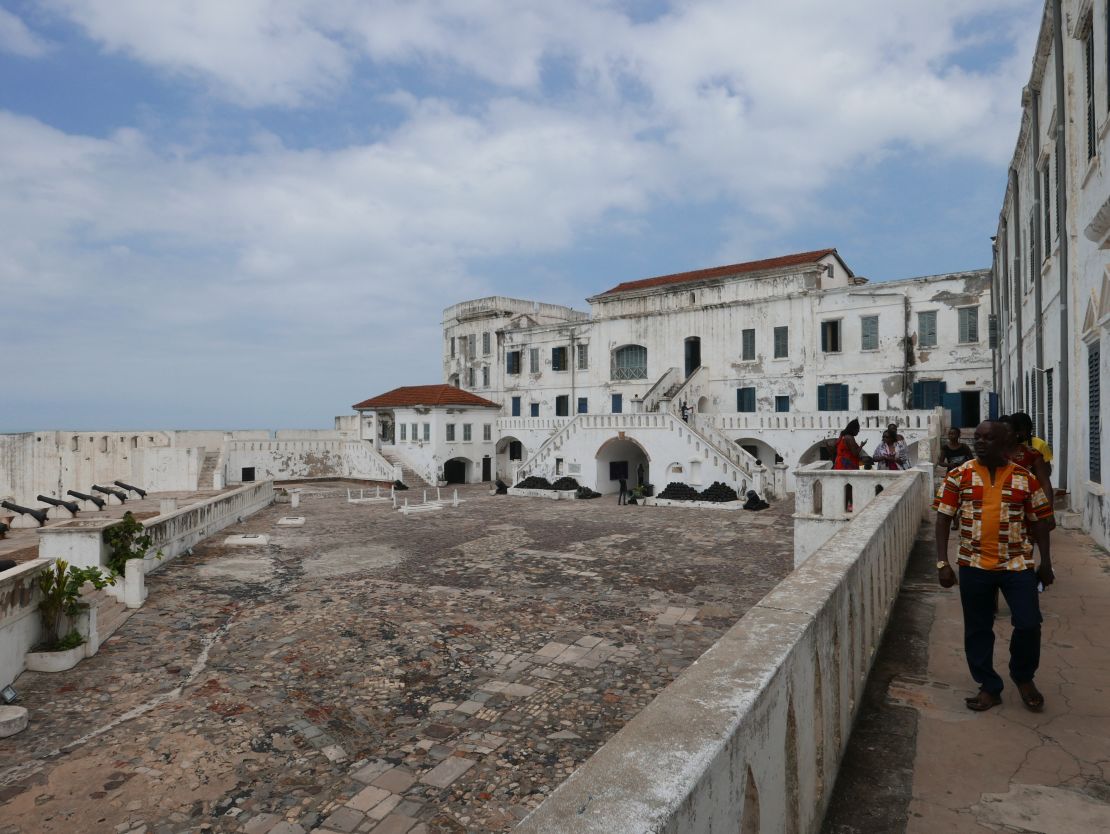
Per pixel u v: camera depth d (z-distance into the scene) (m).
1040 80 15.80
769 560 21.08
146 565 19.12
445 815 7.61
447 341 66.50
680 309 47.94
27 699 10.74
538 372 56.47
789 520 29.38
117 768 8.64
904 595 8.55
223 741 9.34
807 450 37.81
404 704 10.49
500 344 59.78
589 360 52.97
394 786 8.19
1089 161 11.59
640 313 50.00
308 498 41.16
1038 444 9.37
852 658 4.90
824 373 41.91
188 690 11.09
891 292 39.50
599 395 52.25
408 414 53.50
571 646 13.05
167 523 21.23
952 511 5.35
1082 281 12.05
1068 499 13.10
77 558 15.37
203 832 7.34
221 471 48.03
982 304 36.56
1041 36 14.41
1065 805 3.83
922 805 3.88
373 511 34.41
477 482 53.56
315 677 11.59
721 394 46.06
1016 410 22.11
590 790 1.90
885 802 3.92
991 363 36.12
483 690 10.99
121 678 11.62
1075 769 4.23
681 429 37.25
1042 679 5.63
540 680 11.39
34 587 12.17
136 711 10.32
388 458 54.03
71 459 50.19
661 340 49.06
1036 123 16.34
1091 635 6.66
